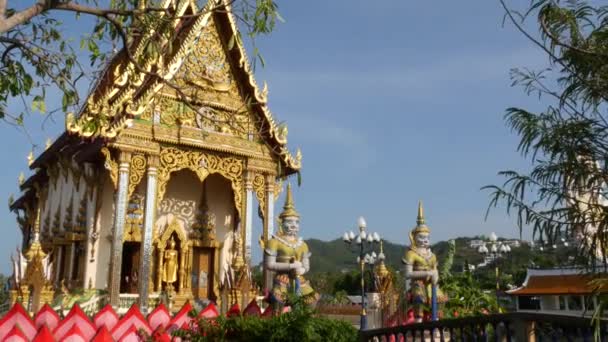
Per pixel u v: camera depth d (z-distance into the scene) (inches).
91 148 725.9
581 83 267.0
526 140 269.1
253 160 828.0
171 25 394.6
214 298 879.7
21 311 406.9
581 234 255.4
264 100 837.8
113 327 454.0
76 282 824.3
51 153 918.4
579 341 230.5
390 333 352.2
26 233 1250.0
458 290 892.0
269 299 610.2
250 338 389.7
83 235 815.7
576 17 273.9
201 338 406.3
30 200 1232.2
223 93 815.1
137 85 672.4
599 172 251.4
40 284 583.5
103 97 645.9
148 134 730.8
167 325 468.1
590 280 243.8
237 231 930.7
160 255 842.2
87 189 820.0
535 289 1612.9
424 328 323.0
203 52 811.4
